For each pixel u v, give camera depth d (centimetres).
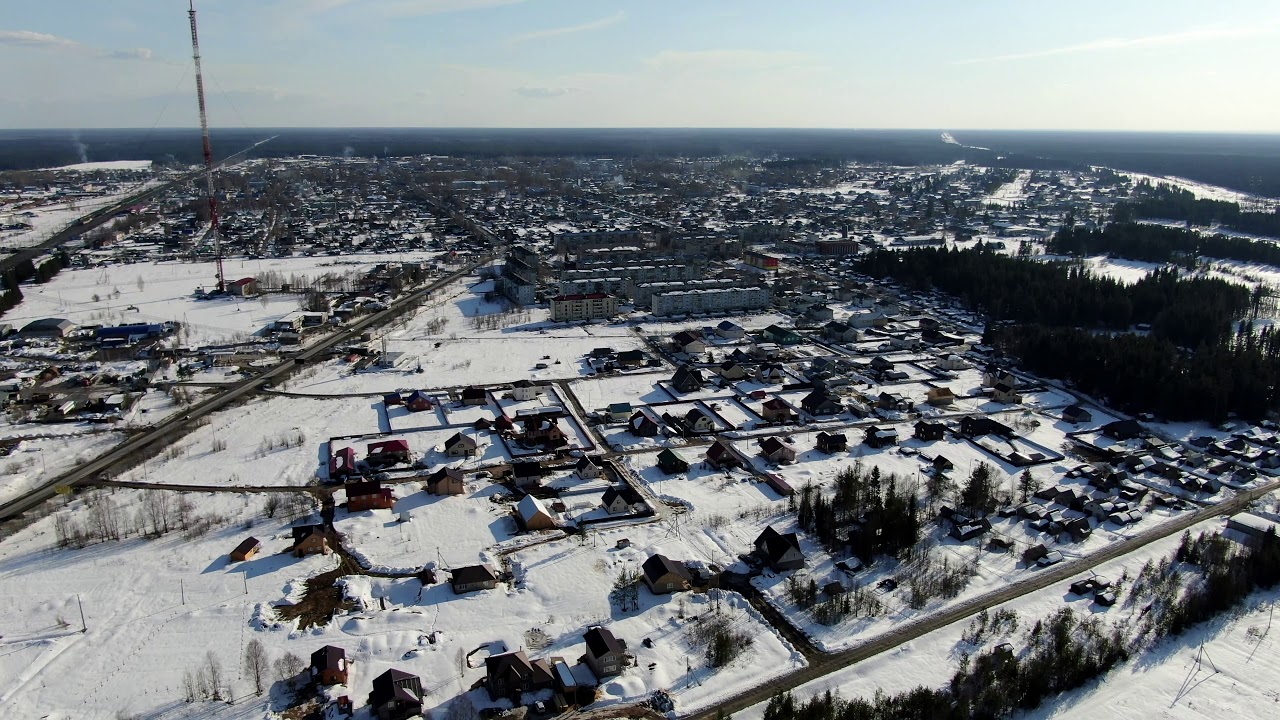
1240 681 8181
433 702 7788
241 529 11162
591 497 12281
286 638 8756
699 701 7831
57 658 8419
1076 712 7744
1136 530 11331
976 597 9650
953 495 12231
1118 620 9181
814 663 8438
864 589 9775
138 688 7969
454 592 9688
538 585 9838
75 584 9775
